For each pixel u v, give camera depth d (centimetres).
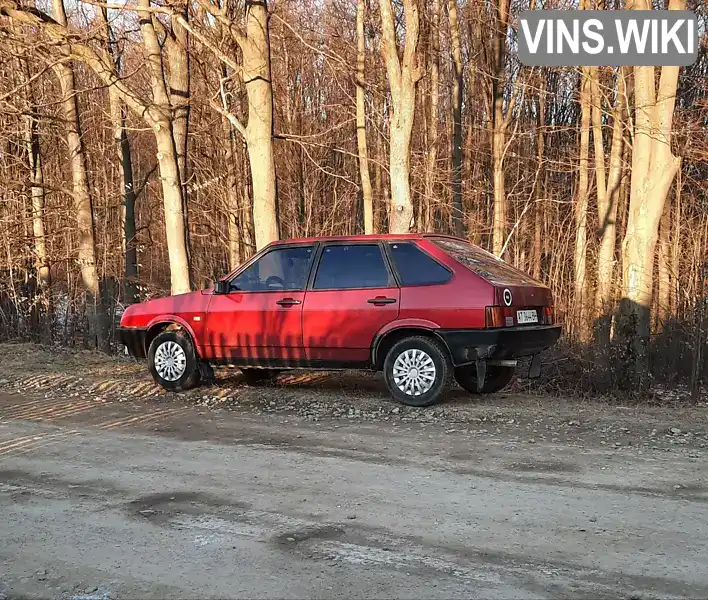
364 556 386
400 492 499
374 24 2019
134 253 2211
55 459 599
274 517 450
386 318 805
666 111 1050
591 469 553
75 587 355
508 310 774
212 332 904
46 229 2222
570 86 2284
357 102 1677
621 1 1825
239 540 411
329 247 859
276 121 2652
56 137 2244
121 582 359
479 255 855
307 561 380
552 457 590
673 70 1044
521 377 1010
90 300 1914
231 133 2302
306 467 566
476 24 2162
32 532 430
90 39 1348
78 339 2064
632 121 1355
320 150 2684
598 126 1736
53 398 893
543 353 1037
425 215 2231
